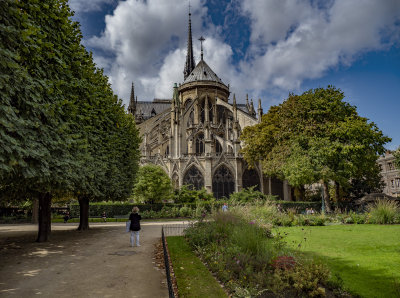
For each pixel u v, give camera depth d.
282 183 59.09
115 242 15.87
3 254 12.36
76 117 13.58
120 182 22.72
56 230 22.95
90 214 37.88
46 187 11.30
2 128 7.22
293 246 12.12
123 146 23.41
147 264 10.31
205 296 6.68
